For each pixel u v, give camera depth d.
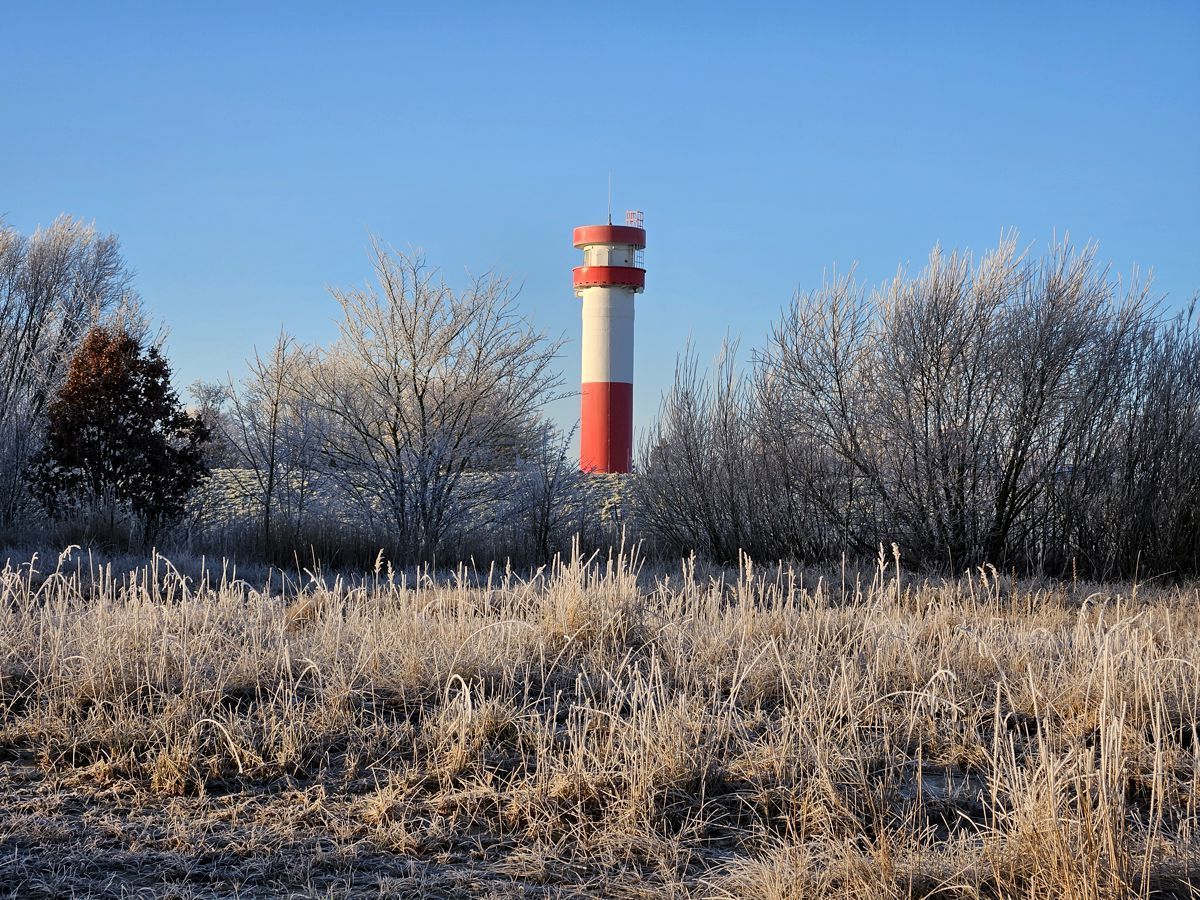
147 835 4.34
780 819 4.51
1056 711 5.81
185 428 18.56
